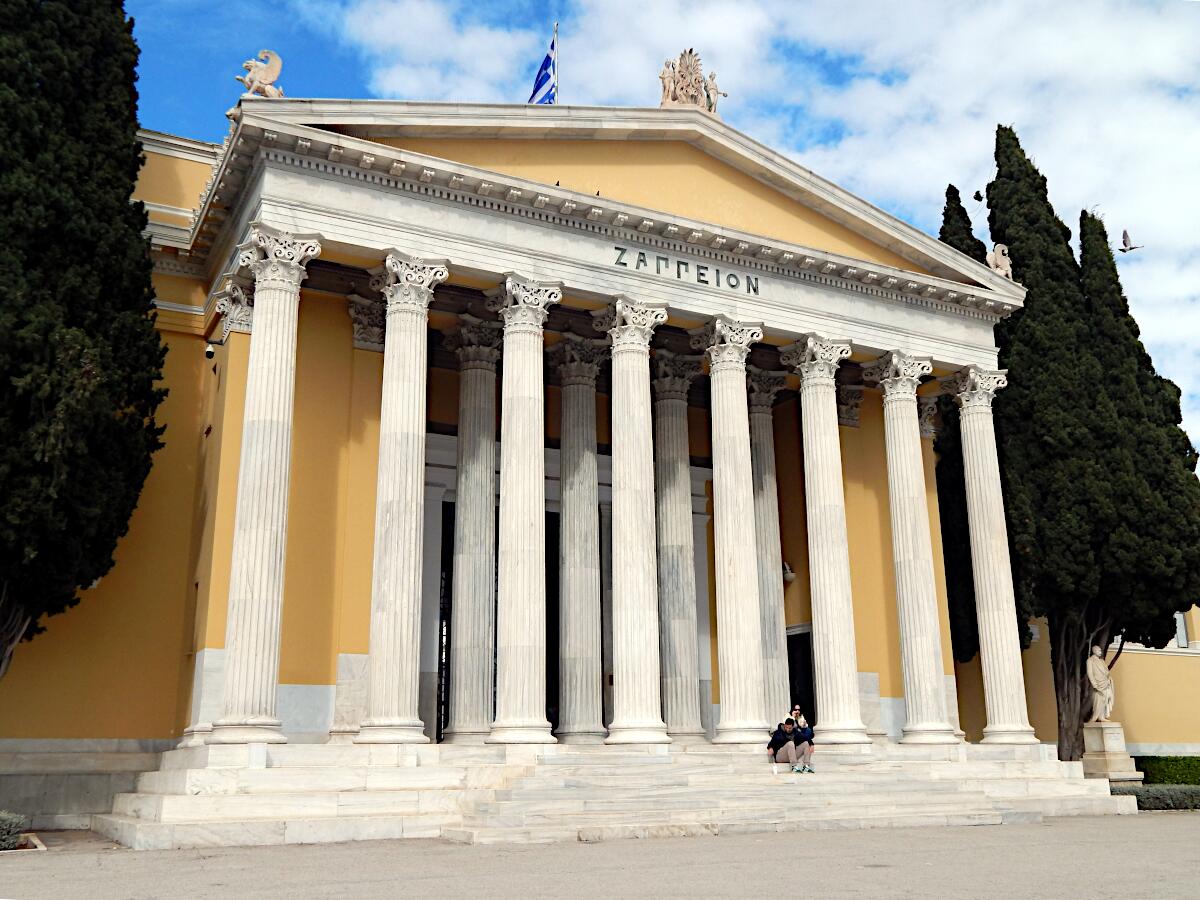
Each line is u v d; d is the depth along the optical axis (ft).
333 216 88.07
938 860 53.52
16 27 88.74
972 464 117.80
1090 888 42.16
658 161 106.52
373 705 81.51
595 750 87.86
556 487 119.34
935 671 106.83
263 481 80.64
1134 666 157.89
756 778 83.56
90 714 93.76
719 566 100.07
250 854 58.39
